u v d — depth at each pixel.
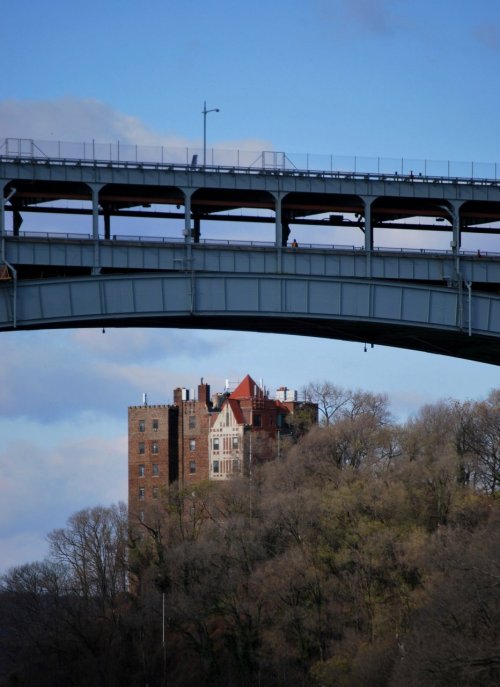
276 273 167.25
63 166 163.88
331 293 168.12
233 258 166.88
